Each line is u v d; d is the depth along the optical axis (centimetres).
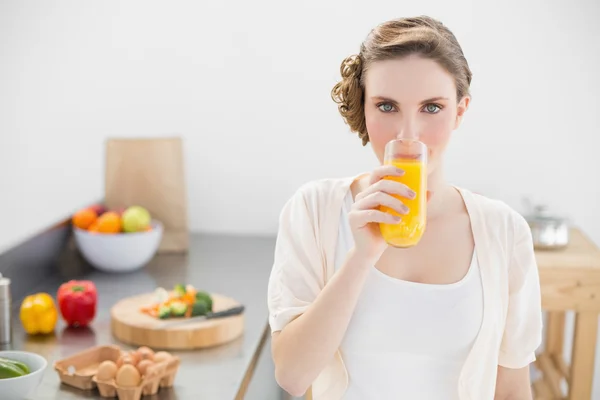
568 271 238
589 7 268
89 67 292
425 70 114
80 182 301
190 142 294
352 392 126
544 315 284
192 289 210
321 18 280
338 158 289
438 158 120
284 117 288
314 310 117
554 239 252
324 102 285
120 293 234
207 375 175
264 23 283
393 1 276
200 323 195
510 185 281
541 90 274
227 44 286
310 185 136
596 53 270
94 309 208
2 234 308
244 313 216
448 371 125
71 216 270
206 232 301
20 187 303
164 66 289
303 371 119
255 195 296
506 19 271
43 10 290
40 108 297
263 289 237
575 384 245
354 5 278
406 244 110
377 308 123
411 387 124
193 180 296
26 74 295
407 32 118
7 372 150
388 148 111
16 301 228
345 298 115
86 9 288
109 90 293
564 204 281
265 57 285
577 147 277
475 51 274
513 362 130
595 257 247
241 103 289
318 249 129
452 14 273
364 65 121
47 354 187
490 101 277
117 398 162
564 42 271
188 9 285
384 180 109
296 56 283
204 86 289
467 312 124
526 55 273
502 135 279
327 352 118
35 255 241
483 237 128
